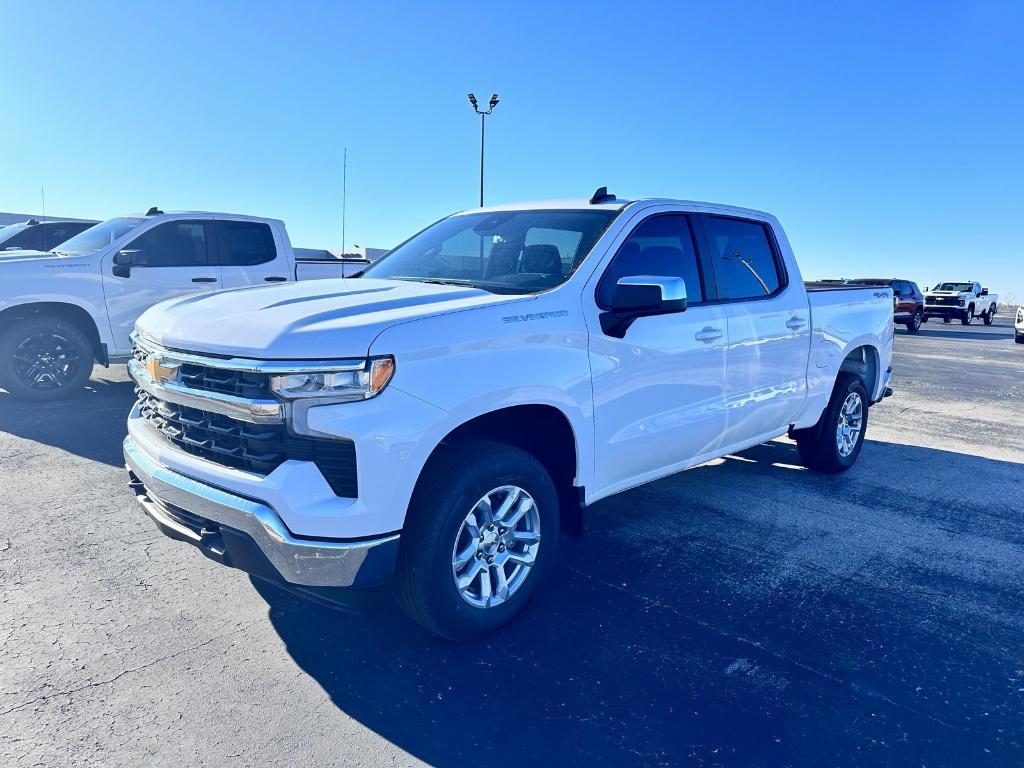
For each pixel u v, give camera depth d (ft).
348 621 10.87
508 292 11.59
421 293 10.81
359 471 8.61
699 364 13.66
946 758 8.23
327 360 8.56
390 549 8.91
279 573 8.80
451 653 10.09
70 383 25.75
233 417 9.04
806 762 8.09
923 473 20.30
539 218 13.52
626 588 12.26
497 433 11.18
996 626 11.37
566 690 9.30
